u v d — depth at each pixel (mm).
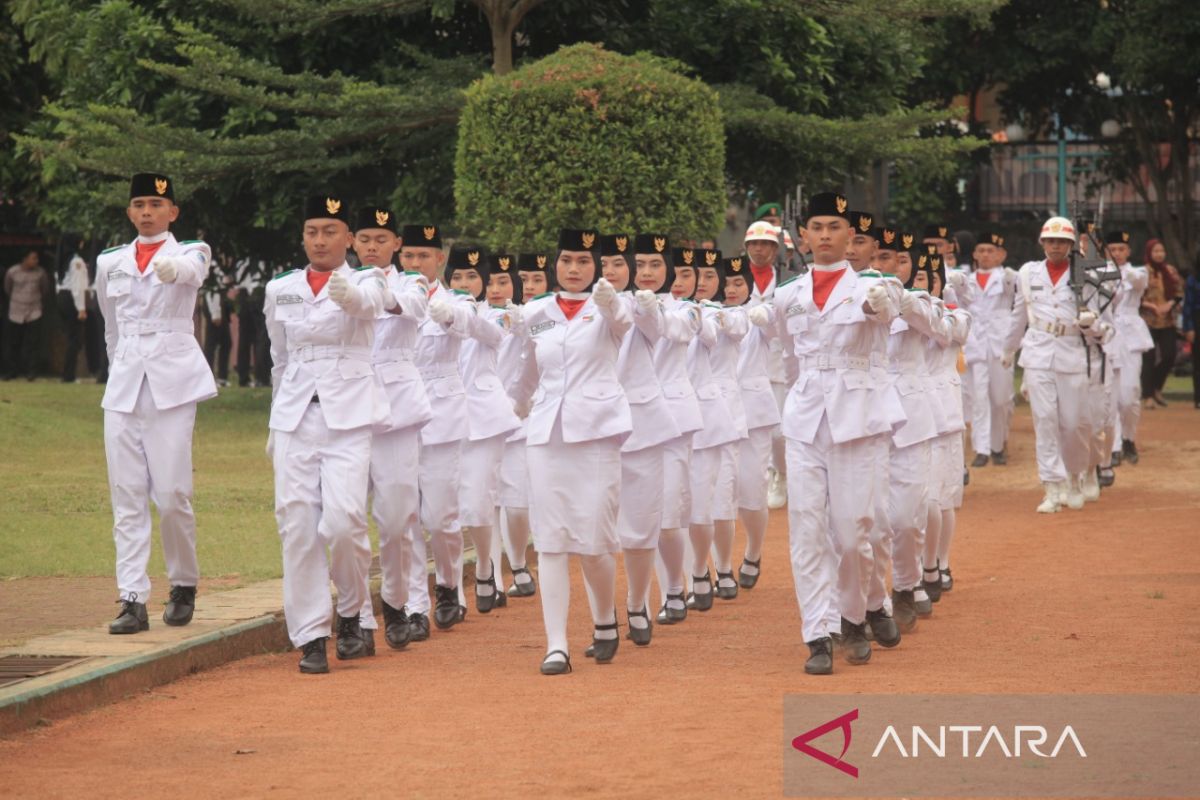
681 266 17812
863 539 14062
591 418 14109
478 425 17438
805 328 14172
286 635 15555
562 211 28906
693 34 36438
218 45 33594
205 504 23141
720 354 18125
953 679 13289
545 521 14125
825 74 37125
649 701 12555
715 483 18031
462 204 29953
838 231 14156
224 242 39969
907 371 16141
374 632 16000
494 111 29375
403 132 35188
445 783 10055
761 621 16953
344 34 36375
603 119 28859
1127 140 57531
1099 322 24734
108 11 36156
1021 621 16281
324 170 35844
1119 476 29516
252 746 11180
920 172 38562
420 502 16734
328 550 14547
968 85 55500
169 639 14211
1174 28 49094
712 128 29781
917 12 34875
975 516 25156
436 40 37531
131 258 15312
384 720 12000
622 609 17859
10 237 50406
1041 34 53625
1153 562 20078
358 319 14570
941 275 17531
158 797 9859
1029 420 40688
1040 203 59906
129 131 33469
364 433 14641
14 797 9883
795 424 14031
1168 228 56406
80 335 46219
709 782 9953
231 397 42500
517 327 15555
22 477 25109
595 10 36938
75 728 11844
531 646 15609
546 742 11133
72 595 16688
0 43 44125
